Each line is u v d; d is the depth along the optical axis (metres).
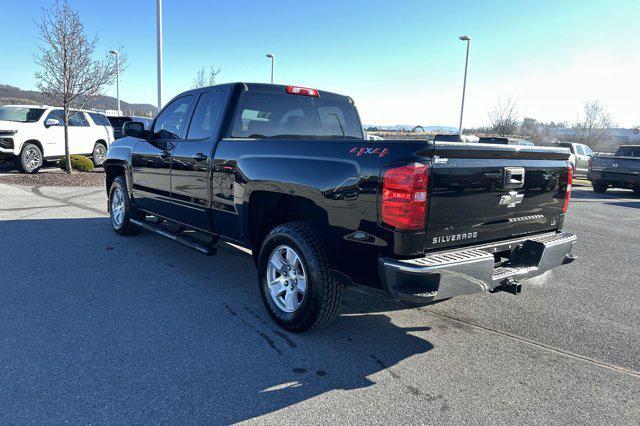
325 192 3.30
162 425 2.48
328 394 2.84
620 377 3.18
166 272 5.11
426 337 3.74
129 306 4.11
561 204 4.03
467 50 24.98
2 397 2.67
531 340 3.75
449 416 2.66
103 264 5.31
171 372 3.02
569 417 2.69
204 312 4.04
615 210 11.83
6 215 7.89
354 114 5.45
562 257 3.80
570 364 3.35
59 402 2.65
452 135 3.39
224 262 5.59
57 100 13.95
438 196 2.96
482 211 3.29
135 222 6.06
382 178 2.94
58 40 12.95
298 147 3.60
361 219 3.08
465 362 3.32
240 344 3.46
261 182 3.84
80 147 15.57
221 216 4.45
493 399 2.85
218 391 2.83
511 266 3.60
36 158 13.63
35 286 4.51
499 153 3.29
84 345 3.35
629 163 14.98
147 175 5.74
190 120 5.02
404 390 2.92
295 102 4.87
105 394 2.74
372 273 3.08
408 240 2.90
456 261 2.94
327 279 3.40
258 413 2.62
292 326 3.63
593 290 5.09
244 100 4.50
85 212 8.38
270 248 3.81
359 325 3.92
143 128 5.70
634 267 6.11
